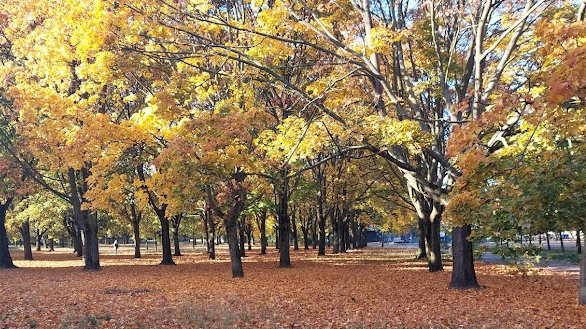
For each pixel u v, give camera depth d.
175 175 12.57
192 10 15.23
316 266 26.73
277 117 18.97
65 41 15.96
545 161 7.51
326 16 16.66
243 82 17.34
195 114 15.97
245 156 13.34
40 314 10.44
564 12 12.46
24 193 26.52
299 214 51.81
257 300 12.68
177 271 23.91
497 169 7.48
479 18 14.84
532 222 7.54
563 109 7.84
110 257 40.81
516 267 19.95
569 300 12.61
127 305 11.71
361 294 14.04
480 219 7.70
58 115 17.12
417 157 22.20
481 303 12.14
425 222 23.47
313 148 13.31
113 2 12.32
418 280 18.27
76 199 24.78
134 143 15.51
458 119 14.41
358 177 30.86
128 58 14.23
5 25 21.88
